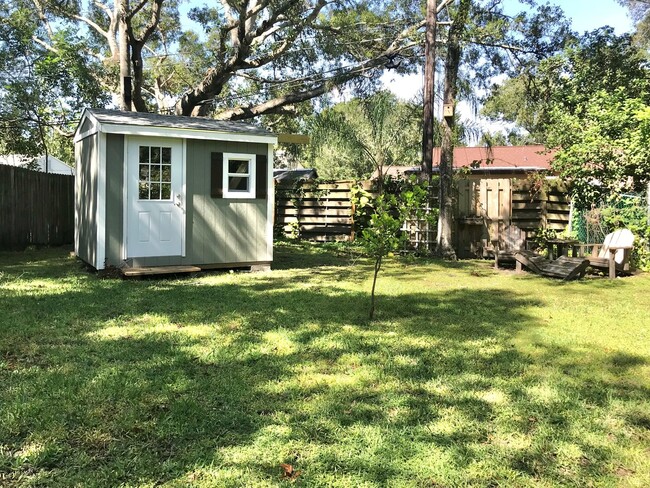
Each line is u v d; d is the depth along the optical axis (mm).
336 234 14852
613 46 12977
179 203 8539
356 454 2666
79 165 9883
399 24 18094
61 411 3043
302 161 28781
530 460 2658
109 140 7992
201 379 3639
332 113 15297
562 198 12203
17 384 3467
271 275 8773
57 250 11820
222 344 4496
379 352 4391
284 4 16000
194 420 2986
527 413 3205
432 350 4480
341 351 4391
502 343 4750
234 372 3807
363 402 3332
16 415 2961
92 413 3029
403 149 14852
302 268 9789
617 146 9930
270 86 18844
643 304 6617
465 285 8078
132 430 2859
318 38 17922
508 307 6371
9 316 5238
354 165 19625
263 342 4598
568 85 12703
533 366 4125
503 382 3732
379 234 5480
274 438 2816
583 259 9086
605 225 11047
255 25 17859
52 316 5301
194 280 8062
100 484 2350
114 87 20500
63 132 16938
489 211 12117
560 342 4797
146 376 3672
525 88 15055
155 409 3131
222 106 22281
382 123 14602
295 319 5477
